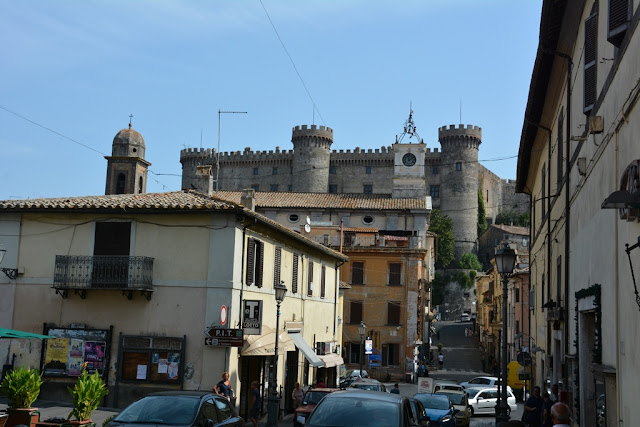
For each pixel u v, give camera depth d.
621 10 11.10
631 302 10.65
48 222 25.92
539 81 21.22
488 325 76.00
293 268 32.25
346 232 61.72
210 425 12.60
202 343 24.31
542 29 17.58
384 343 58.50
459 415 28.05
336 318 41.09
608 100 12.51
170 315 24.69
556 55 19.02
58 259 25.20
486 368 71.25
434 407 24.45
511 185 164.62
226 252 24.62
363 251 59.41
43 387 25.02
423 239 71.19
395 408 11.79
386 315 58.69
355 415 11.55
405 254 59.03
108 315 25.11
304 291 34.16
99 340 24.92
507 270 21.56
